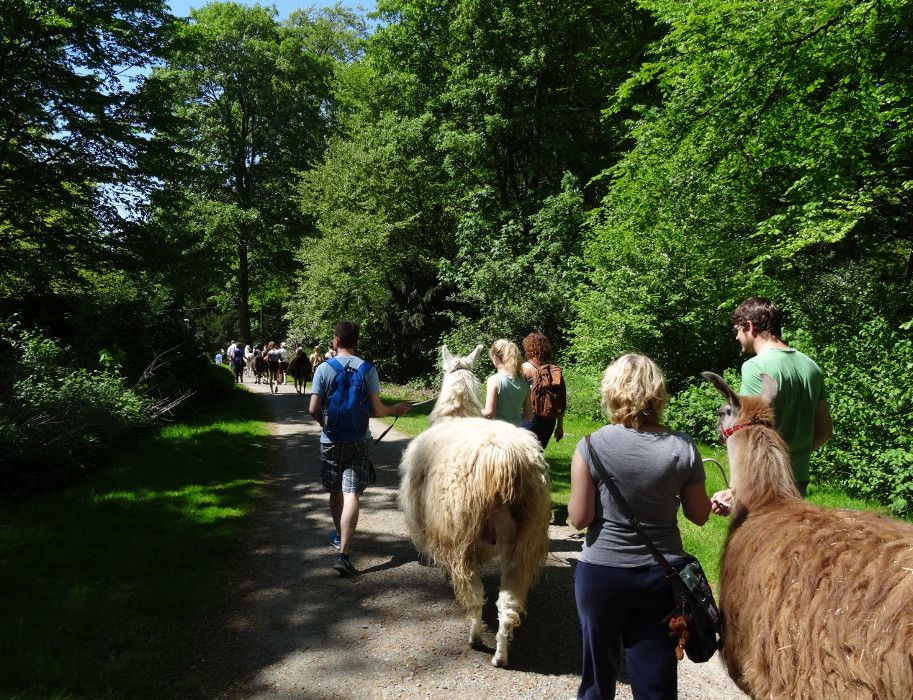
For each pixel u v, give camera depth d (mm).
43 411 8820
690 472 2434
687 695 3389
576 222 18953
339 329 5219
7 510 6695
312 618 4344
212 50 32156
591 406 12875
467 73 21625
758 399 2738
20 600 4492
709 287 11594
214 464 9070
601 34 20922
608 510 2428
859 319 8805
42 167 14359
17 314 12586
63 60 14492
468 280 20359
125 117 15328
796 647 2064
